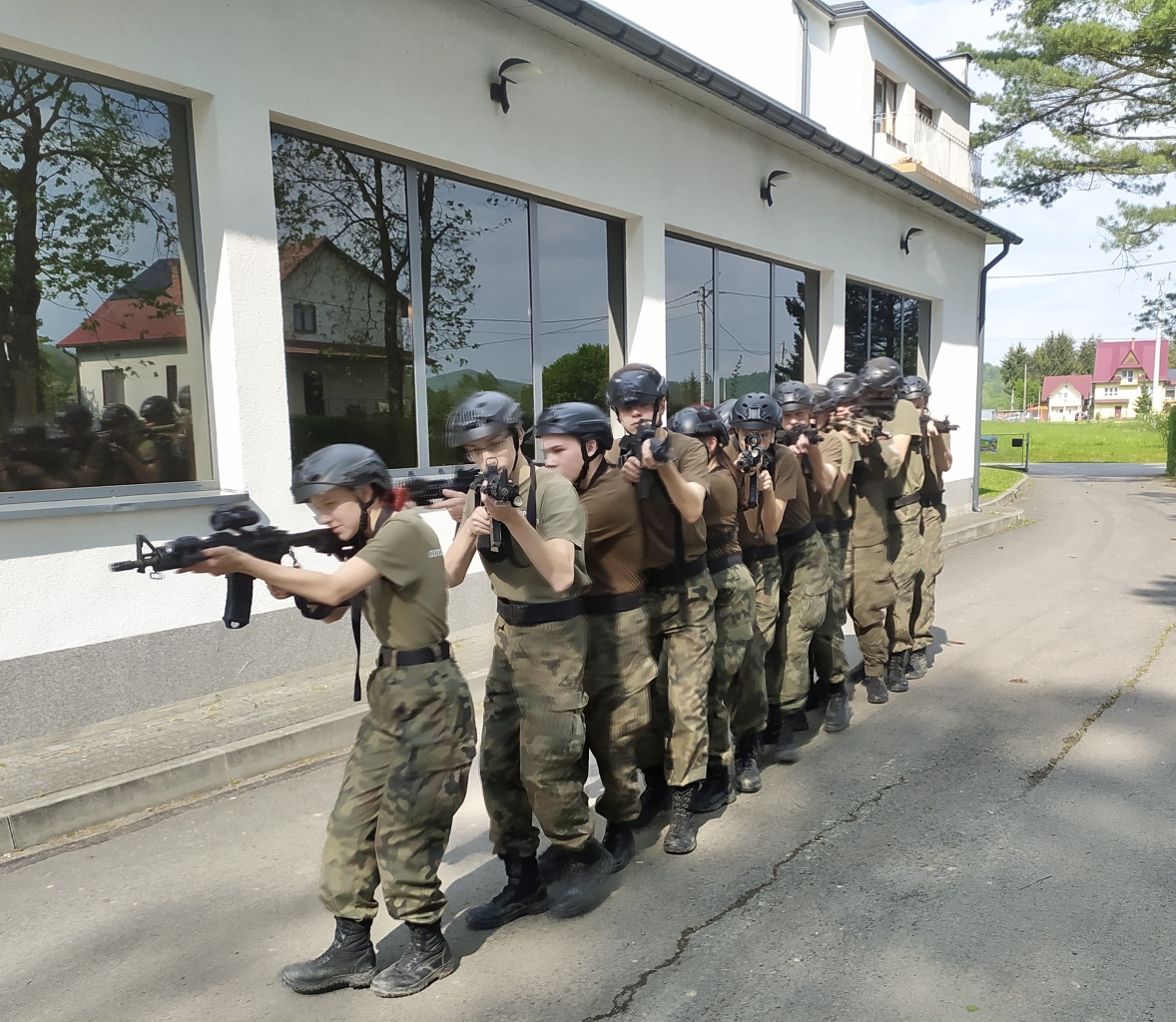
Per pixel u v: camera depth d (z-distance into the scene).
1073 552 11.05
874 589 5.10
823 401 4.86
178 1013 2.57
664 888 3.22
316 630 5.62
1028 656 6.26
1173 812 3.75
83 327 4.79
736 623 3.74
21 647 4.36
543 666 2.84
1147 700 5.24
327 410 5.98
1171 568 9.79
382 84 5.89
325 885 2.62
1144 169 16.69
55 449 4.70
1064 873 3.25
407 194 6.36
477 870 3.45
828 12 13.72
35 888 3.30
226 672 5.17
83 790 3.80
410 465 6.54
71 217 4.71
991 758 4.39
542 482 2.83
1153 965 2.68
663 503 3.37
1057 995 2.54
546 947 2.87
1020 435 47.00
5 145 4.46
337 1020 2.53
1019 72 16.42
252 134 5.20
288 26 5.34
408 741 2.54
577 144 7.45
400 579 2.51
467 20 6.42
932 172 14.66
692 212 8.84
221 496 5.09
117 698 4.71
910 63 15.38
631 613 3.17
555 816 2.91
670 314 9.11
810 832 3.64
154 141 5.01
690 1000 2.56
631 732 3.21
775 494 4.09
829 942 2.84
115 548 4.68
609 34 7.05
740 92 8.54
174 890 3.28
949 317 15.09
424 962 2.66
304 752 4.54
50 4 4.35
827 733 4.81
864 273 12.21
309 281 5.83
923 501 5.74
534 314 7.46
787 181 10.34
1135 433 50.56
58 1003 2.63
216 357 5.26
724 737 3.83
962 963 2.71
